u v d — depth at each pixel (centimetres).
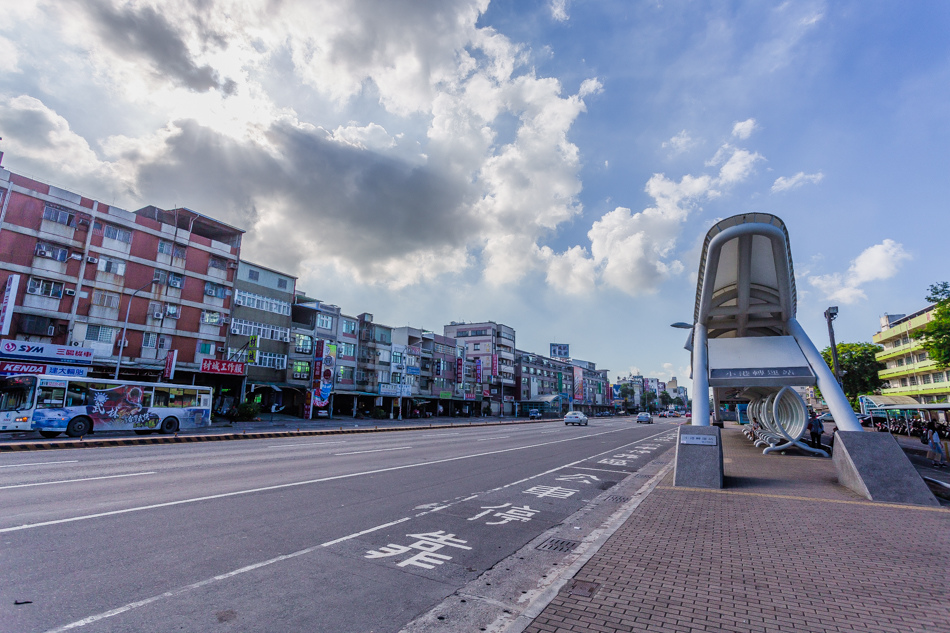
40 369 2452
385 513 728
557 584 440
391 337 5350
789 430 1784
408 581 463
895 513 750
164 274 3167
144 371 3016
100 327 2841
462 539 614
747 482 1062
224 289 3494
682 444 1034
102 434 2094
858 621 367
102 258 2878
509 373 8119
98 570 452
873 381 5059
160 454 1397
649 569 482
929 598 412
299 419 3756
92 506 698
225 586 429
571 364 10588
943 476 1308
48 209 2677
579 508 833
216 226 3562
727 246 1360
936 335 2294
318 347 3919
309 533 604
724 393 2667
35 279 2598
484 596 435
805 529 649
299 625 361
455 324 8144
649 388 15675
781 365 1298
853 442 958
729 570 480
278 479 988
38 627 339
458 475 1140
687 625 357
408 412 5422
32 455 1321
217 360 3238
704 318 1422
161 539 553
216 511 693
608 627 352
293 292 4022
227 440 2036
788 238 1313
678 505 810
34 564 461
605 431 3400
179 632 342
